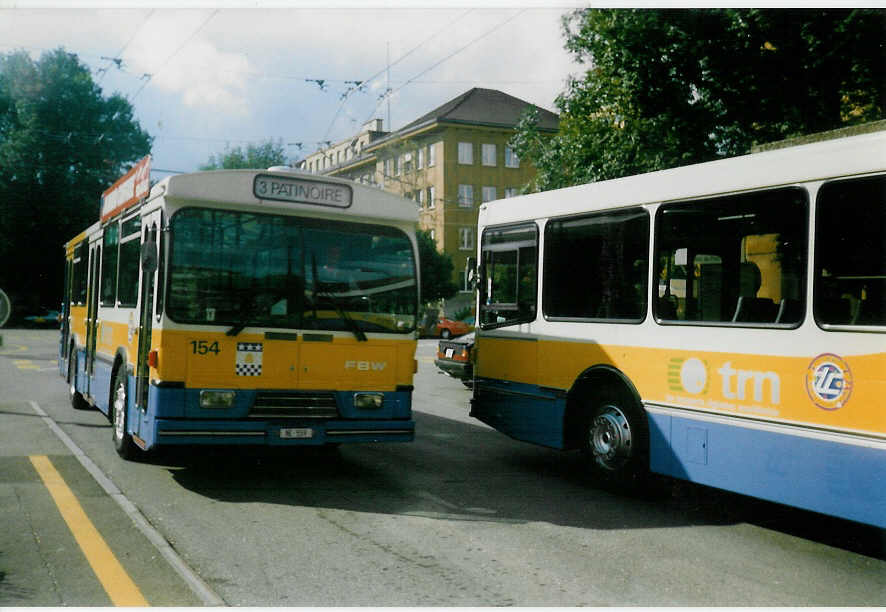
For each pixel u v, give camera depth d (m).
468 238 58.88
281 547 5.48
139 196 8.33
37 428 10.31
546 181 19.17
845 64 14.50
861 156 5.45
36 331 43.09
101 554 5.18
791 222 5.90
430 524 6.20
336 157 77.81
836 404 5.47
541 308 8.50
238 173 7.27
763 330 6.03
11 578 4.71
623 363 7.37
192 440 6.86
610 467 7.49
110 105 51.88
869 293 5.33
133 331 8.14
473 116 59.25
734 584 4.96
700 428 6.53
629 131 17.27
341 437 7.39
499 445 10.10
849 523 6.61
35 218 49.56
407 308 7.86
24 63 49.94
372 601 4.48
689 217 6.81
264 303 7.24
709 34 14.91
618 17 15.48
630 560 5.41
